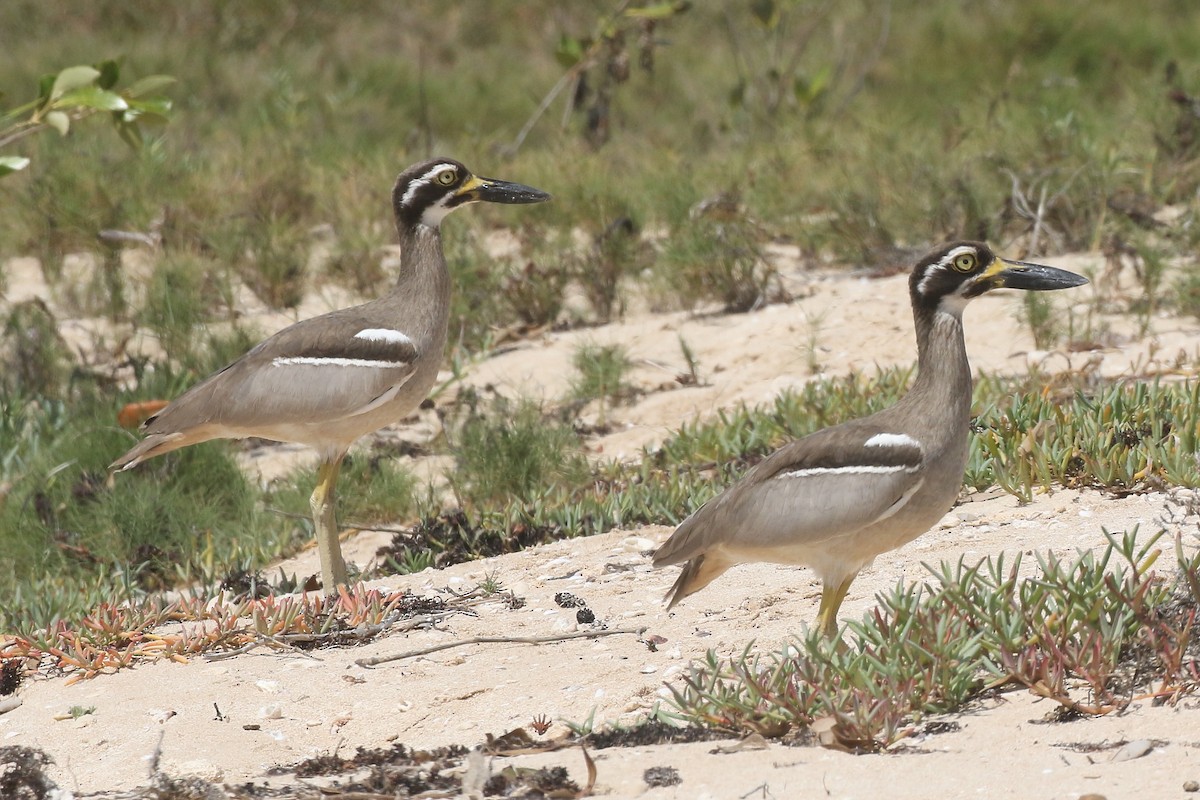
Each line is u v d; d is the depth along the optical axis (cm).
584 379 1842
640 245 2212
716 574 1102
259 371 1352
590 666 1070
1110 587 925
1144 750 805
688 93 3238
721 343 1931
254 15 3706
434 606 1230
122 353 2030
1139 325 1803
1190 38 3269
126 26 3631
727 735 920
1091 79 3123
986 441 1362
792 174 2414
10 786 960
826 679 920
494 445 1628
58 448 1727
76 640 1153
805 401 1609
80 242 2312
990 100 2678
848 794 788
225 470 1694
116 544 1555
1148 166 2228
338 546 1363
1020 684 927
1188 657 902
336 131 2933
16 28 3584
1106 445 1309
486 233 2350
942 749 849
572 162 2508
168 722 1032
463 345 2031
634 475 1571
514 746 941
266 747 996
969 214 2131
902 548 1220
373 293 2145
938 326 1052
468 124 3012
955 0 3550
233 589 1409
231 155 2627
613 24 2717
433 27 3812
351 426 1362
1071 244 2083
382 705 1045
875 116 2664
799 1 3262
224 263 2184
